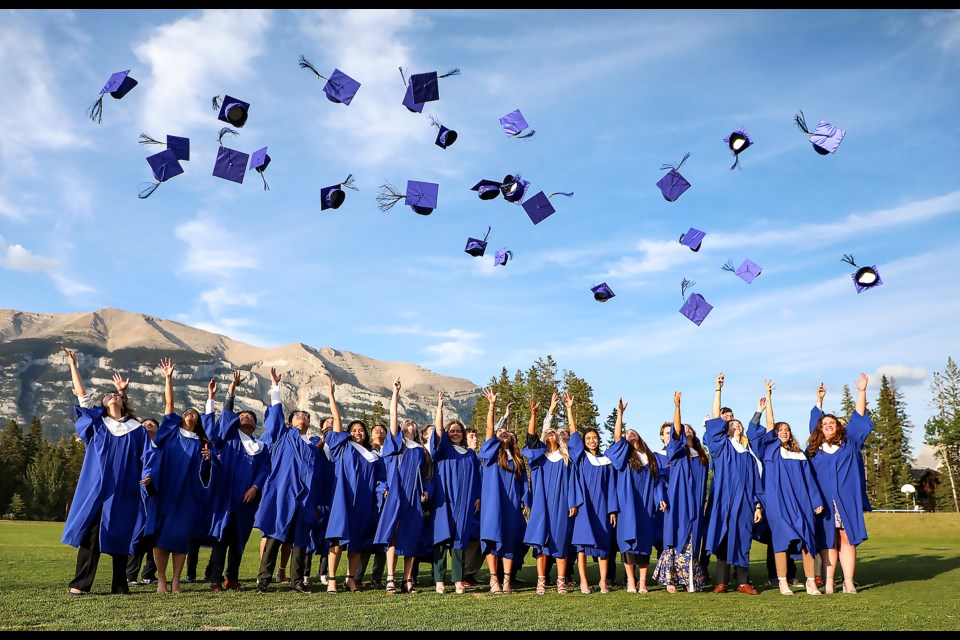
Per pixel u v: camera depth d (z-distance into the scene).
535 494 8.74
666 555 8.88
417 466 8.73
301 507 8.60
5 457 78.06
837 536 8.58
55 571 9.67
